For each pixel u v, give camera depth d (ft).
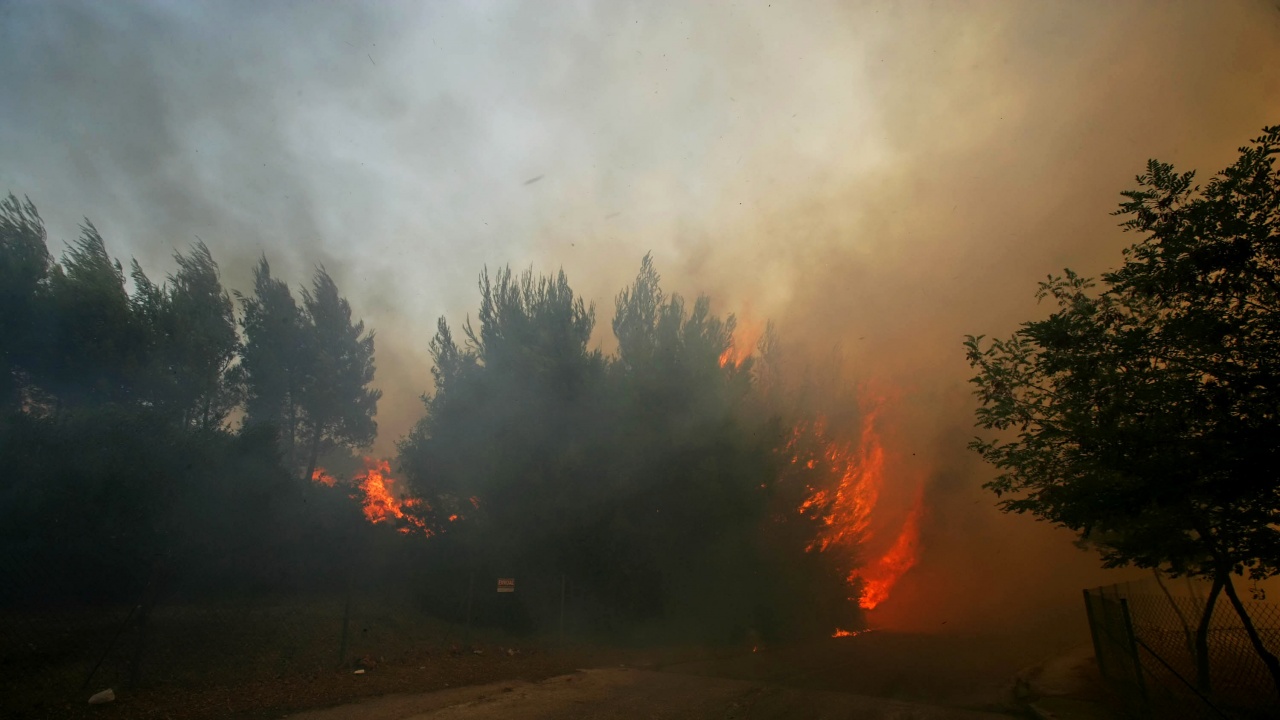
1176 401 21.49
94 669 31.58
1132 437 21.67
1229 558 24.95
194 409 77.92
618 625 67.00
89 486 40.19
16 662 32.58
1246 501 22.09
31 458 41.11
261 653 40.24
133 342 67.36
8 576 41.39
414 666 42.19
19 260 59.57
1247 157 20.13
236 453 56.29
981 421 27.20
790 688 40.93
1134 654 28.86
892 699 37.88
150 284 73.92
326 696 33.24
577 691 38.27
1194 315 20.77
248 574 59.98
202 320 80.94
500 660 47.34
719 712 33.94
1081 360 23.00
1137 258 22.89
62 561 42.86
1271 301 19.92
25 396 62.54
